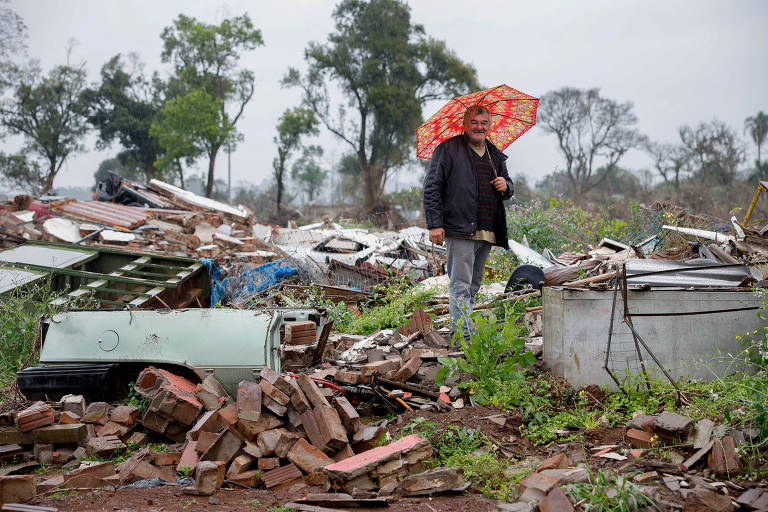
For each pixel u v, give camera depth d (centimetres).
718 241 784
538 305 620
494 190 539
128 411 421
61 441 398
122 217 1706
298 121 5094
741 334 480
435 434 394
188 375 467
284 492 333
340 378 510
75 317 481
